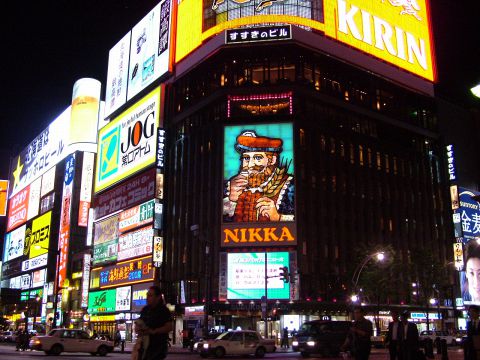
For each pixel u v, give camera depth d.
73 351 36.88
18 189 155.12
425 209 82.38
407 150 83.38
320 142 71.81
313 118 72.12
